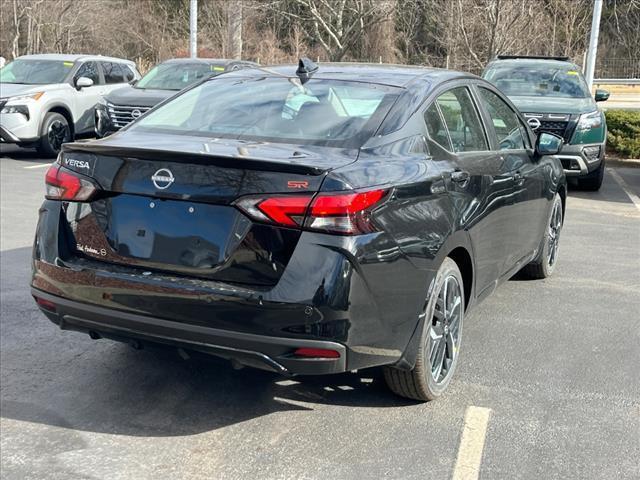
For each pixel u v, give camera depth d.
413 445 3.60
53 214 3.76
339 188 3.25
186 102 4.48
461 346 4.91
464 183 4.22
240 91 4.48
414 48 31.75
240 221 3.30
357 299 3.29
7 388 4.13
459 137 4.51
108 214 3.58
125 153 3.50
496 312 5.64
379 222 3.39
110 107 12.27
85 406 3.95
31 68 14.52
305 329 3.22
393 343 3.57
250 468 3.38
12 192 9.97
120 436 3.65
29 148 15.06
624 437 3.72
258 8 26.08
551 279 6.59
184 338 3.38
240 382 4.28
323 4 26.95
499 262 4.95
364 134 3.83
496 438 3.68
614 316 5.59
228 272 3.32
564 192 6.73
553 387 4.30
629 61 28.53
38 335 4.88
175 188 3.40
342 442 3.62
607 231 8.66
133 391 4.13
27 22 31.41
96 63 15.17
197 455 3.49
